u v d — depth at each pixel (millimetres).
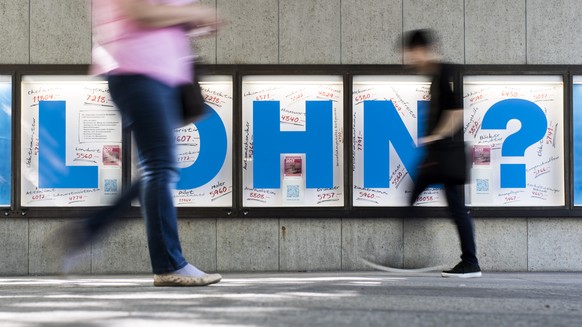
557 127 9375
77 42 9258
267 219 9203
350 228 9219
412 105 9305
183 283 5234
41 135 9227
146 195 5070
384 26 9336
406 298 4633
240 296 4605
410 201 7215
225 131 9234
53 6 9258
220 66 9203
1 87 9203
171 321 3477
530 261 9273
